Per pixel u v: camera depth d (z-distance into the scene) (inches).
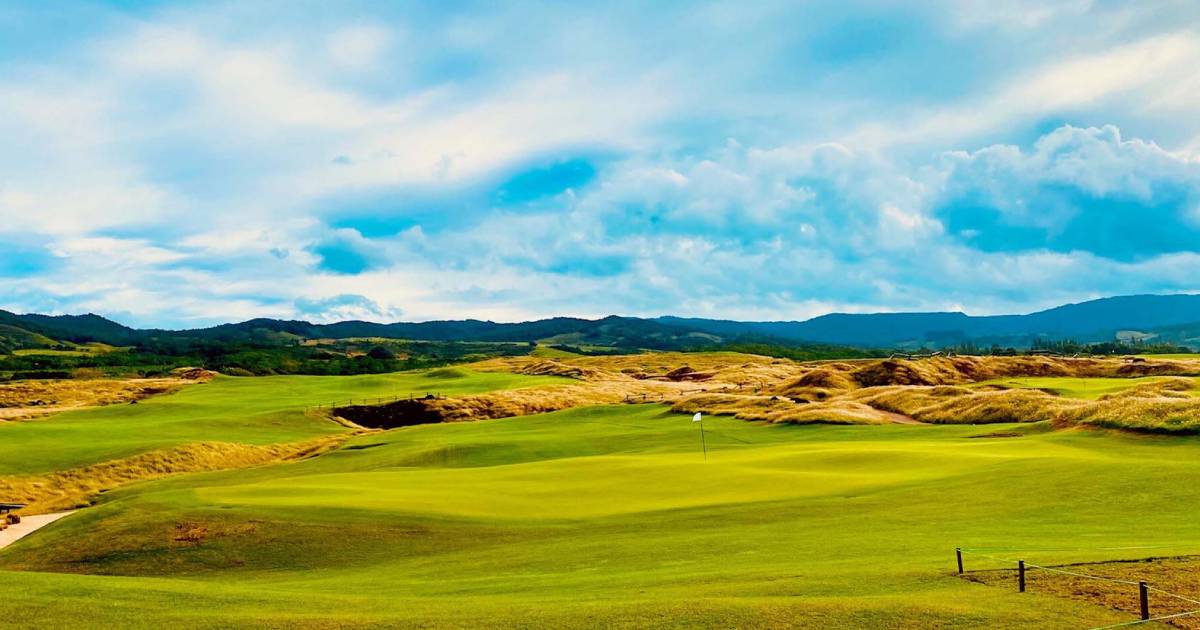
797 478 1626.5
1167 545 869.8
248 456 3393.2
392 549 1233.4
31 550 1391.5
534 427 3799.2
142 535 1347.2
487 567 1046.4
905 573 788.0
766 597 726.5
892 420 3398.1
